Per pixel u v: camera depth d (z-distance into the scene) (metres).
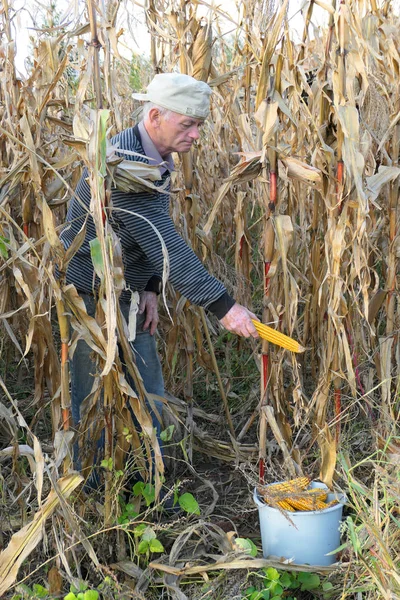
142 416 2.17
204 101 2.26
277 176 2.37
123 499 2.44
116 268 2.03
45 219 1.92
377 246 3.18
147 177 2.15
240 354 4.09
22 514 2.25
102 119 1.82
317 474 2.86
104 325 2.08
